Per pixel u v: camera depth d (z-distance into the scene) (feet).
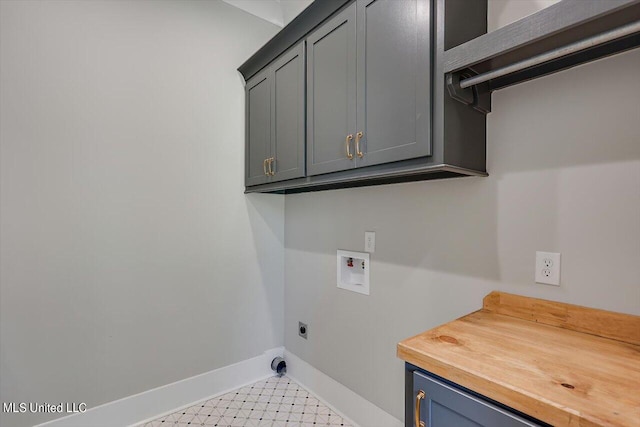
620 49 3.15
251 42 7.56
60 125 5.39
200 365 6.95
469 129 3.93
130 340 6.11
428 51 3.64
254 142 7.07
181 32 6.61
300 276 7.59
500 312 4.06
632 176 3.19
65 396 5.50
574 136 3.54
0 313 4.98
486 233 4.27
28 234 5.16
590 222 3.44
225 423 6.13
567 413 2.05
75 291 5.57
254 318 7.72
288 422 6.17
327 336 6.87
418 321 5.11
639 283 3.15
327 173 5.09
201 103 6.87
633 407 2.07
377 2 4.24
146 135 6.22
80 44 5.55
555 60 3.57
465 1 3.83
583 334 3.36
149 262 6.30
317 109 5.27
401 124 3.92
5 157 4.97
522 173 3.93
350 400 6.30
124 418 6.03
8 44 4.98
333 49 4.94
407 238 5.26
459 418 2.66
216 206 7.11
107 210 5.84
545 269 3.74
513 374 2.50
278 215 8.04
